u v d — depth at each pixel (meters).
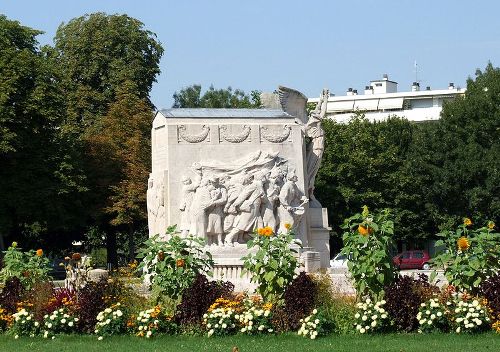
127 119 63.41
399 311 23.59
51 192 56.25
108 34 69.19
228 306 24.14
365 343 22.28
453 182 65.75
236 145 39.34
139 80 68.88
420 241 69.12
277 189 39.19
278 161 39.66
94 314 24.72
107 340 23.81
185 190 38.38
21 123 55.88
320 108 41.94
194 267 25.38
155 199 39.75
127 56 69.31
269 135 39.72
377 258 23.61
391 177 65.69
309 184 41.44
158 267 25.08
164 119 39.09
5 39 57.59
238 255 37.66
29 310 25.25
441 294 24.02
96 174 61.16
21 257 28.16
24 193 56.06
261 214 38.91
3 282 28.16
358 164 64.25
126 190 60.34
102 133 63.31
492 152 65.94
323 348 21.78
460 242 23.78
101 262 76.69
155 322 24.11
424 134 67.88
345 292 25.31
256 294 25.55
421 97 131.88
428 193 66.75
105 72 69.19
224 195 38.38
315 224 41.03
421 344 21.98
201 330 24.11
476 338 22.72
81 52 69.38
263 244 24.72
